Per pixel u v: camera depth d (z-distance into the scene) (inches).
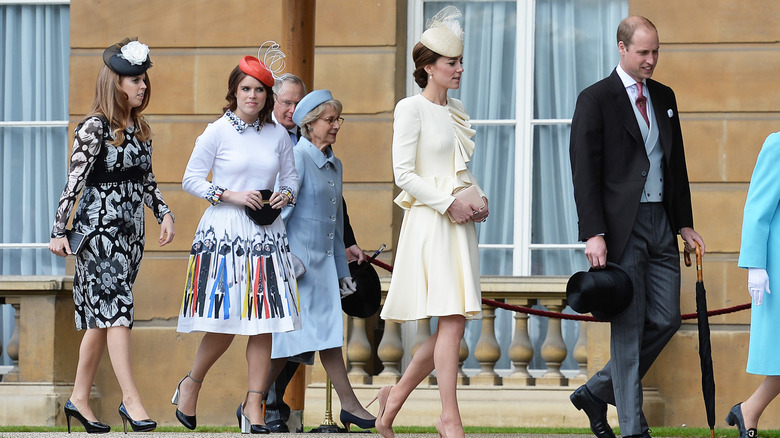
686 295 1339.8
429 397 1316.4
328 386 1112.8
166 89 1455.5
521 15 1464.1
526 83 1459.2
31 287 1381.6
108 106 929.5
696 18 1373.0
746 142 1358.3
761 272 908.0
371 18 1419.8
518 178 1451.8
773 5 1360.7
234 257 921.5
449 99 855.7
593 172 880.3
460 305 800.9
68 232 923.4
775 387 944.3
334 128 1043.9
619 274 865.5
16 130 1539.1
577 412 1290.6
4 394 1373.0
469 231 816.3
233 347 1406.3
